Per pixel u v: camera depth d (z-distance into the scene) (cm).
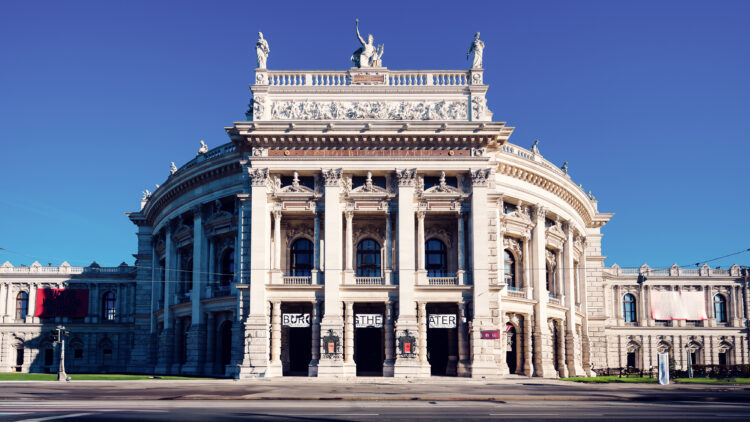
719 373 6519
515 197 6366
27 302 9125
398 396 3012
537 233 6556
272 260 5703
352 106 5803
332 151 5700
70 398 2934
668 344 8938
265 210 5622
